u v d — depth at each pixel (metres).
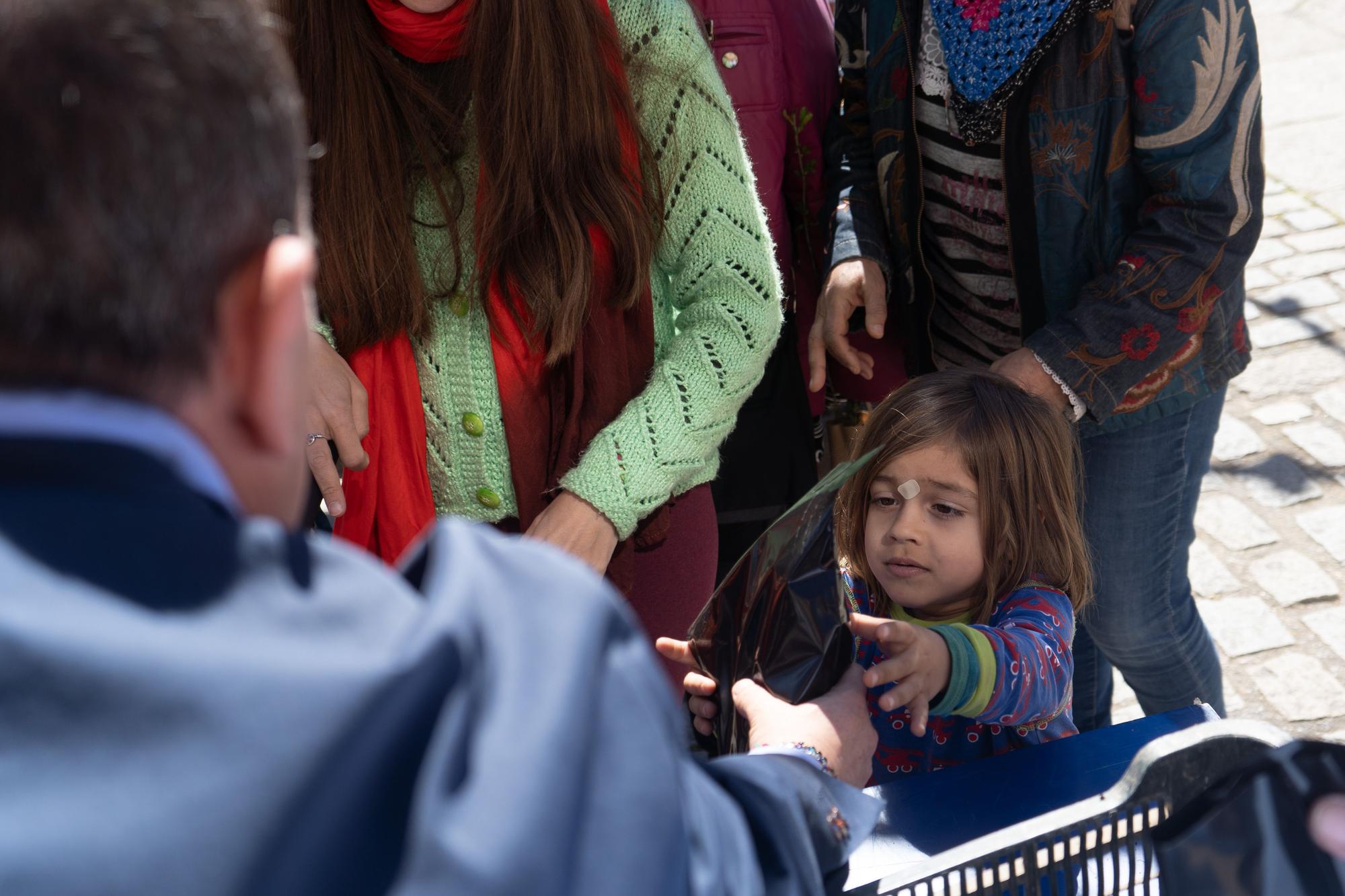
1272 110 5.14
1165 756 0.94
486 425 1.53
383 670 0.48
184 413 0.50
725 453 2.22
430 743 0.49
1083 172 1.81
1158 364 1.80
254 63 0.51
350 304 1.50
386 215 1.47
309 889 0.45
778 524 1.15
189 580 0.48
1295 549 2.99
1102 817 0.95
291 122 0.53
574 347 1.48
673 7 1.52
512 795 0.47
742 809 0.70
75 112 0.45
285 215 0.52
